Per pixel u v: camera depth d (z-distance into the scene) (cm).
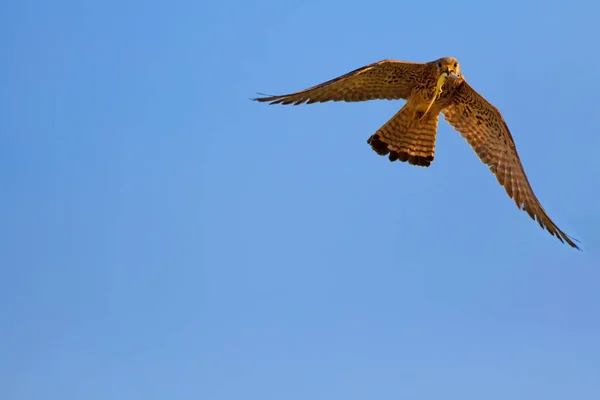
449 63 1573
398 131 1648
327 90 1582
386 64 1568
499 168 1645
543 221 1605
